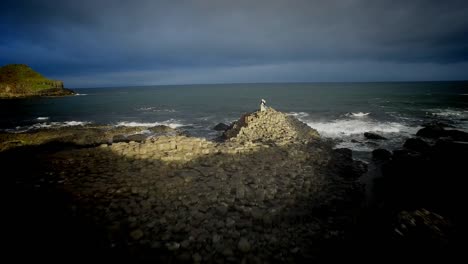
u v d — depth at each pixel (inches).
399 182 487.5
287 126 845.2
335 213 397.4
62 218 347.3
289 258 291.3
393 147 797.9
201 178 470.0
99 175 473.4
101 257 285.1
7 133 1027.3
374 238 303.3
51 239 308.3
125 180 452.1
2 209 363.3
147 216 358.3
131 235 317.1
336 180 510.9
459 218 319.6
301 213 387.9
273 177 489.1
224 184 450.0
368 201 439.5
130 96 3388.3
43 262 274.1
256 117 880.9
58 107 2017.7
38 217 347.9
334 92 3260.3
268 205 400.2
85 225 335.0
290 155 599.5
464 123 1099.3
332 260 287.4
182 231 333.4
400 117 1283.2
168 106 2048.5
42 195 400.8
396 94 2623.0
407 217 290.0
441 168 478.6
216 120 1387.8
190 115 1566.2
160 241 312.2
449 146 591.5
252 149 623.2
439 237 256.8
